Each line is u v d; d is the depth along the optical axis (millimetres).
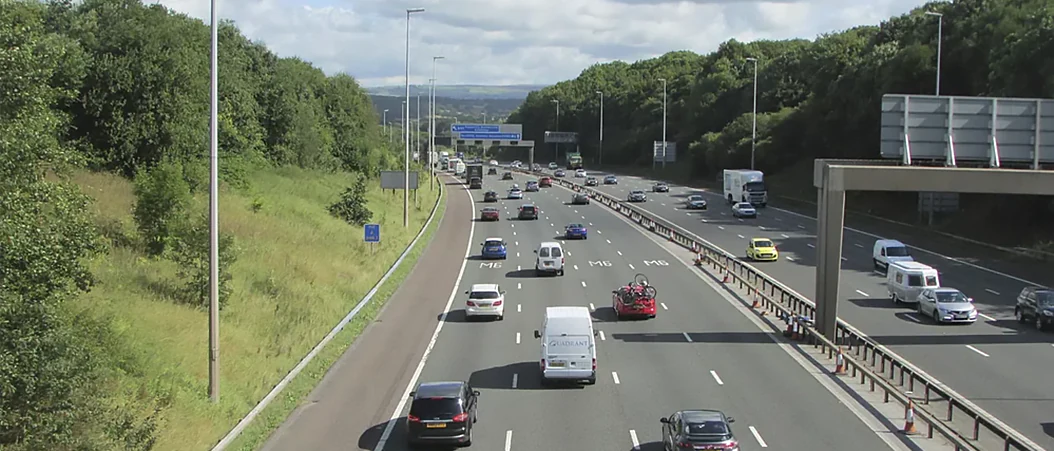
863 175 41062
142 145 59062
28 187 19062
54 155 20188
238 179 71250
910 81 97688
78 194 21062
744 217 97312
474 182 141125
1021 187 40875
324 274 53250
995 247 70938
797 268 65250
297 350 37656
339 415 30328
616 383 34969
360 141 128750
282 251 55250
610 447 26922
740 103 166750
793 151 133750
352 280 54406
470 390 28797
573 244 78625
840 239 41500
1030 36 72375
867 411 31000
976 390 33844
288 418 29938
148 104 59031
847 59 121875
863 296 55375
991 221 78438
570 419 30016
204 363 32719
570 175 169625
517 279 61219
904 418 30141
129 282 38875
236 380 32344
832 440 27625
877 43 118188
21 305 18203
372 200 96438
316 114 117625
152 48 59156
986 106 42156
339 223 74375
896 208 95500
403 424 29359
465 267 65938
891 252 63594
